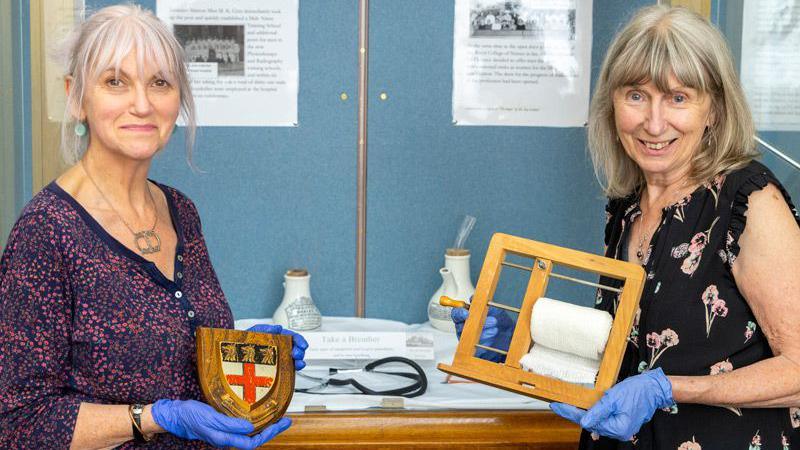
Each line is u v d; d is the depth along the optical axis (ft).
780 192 4.07
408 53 7.36
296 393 5.88
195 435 3.83
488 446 5.64
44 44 6.74
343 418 5.61
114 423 3.74
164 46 3.98
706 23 4.25
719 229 4.11
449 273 7.16
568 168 7.54
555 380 4.22
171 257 4.24
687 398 4.01
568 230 7.61
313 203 7.50
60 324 3.79
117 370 3.84
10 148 6.64
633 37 4.28
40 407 3.75
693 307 4.13
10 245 3.80
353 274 7.60
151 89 4.00
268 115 7.36
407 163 7.48
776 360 3.96
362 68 7.36
